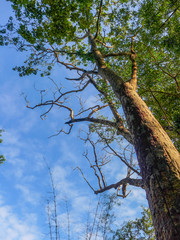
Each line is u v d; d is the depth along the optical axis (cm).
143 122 321
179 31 650
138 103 376
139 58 792
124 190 712
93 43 714
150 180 241
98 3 813
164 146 269
